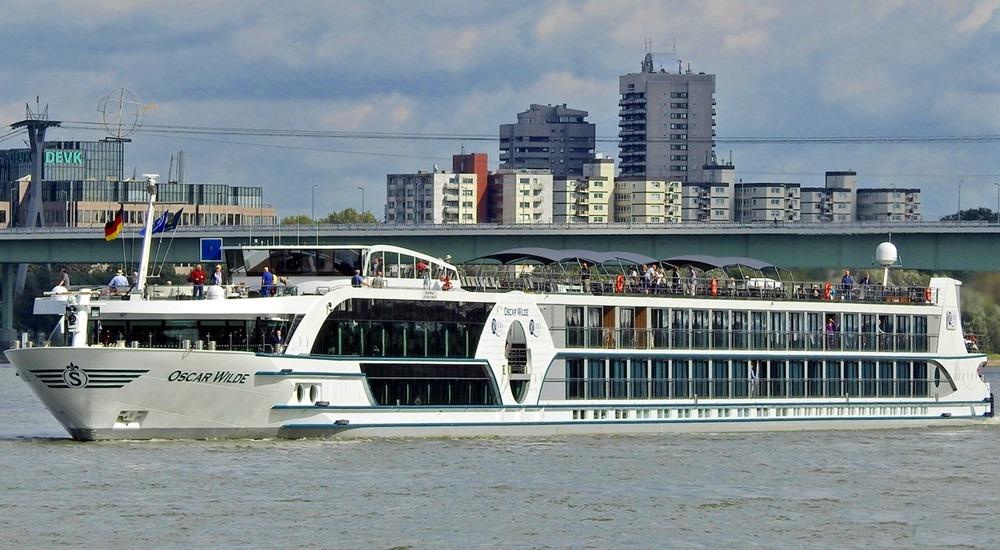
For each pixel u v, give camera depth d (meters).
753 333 169.38
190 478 122.00
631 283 164.25
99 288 145.38
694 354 164.25
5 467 125.12
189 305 135.50
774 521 115.50
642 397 160.62
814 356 174.12
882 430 179.00
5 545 100.88
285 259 150.50
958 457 153.12
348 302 139.75
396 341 142.75
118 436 135.12
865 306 179.12
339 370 139.00
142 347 135.00
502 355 149.75
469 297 147.38
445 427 146.50
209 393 134.38
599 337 157.38
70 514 109.31
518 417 151.25
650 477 132.25
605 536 108.06
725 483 131.25
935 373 186.50
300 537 104.50
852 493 128.88
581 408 155.88
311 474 125.38
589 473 132.75
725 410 167.25
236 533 104.94
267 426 137.62
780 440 162.88
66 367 131.25
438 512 113.31
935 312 186.12
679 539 108.06
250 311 136.12
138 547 100.81
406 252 152.62
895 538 111.00
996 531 114.12
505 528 109.19
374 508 113.81
